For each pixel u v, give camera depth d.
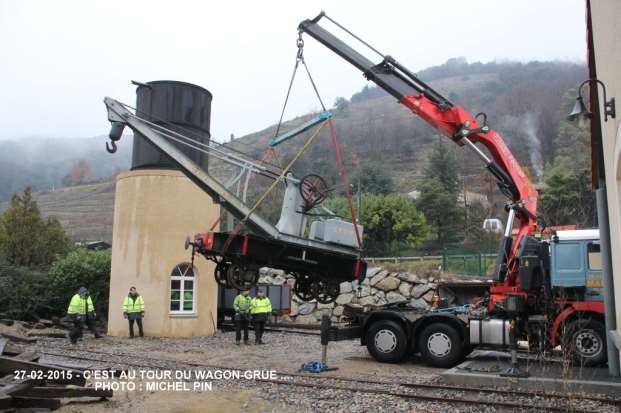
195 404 8.55
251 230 11.88
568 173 33.56
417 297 20.64
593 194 31.86
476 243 32.00
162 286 18.59
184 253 18.89
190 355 14.22
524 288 12.07
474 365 11.51
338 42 12.68
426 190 42.41
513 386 9.55
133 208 19.08
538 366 11.27
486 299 13.38
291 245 12.14
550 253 12.51
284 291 22.55
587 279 12.00
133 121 12.09
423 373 11.73
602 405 8.15
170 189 18.98
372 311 13.34
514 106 88.31
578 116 9.01
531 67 118.44
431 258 25.14
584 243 12.13
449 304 14.64
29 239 26.45
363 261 13.59
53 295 22.33
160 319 18.44
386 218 34.59
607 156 9.38
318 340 17.97
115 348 15.42
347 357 14.17
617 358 10.12
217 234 11.70
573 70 104.00
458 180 50.06
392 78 12.81
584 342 11.71
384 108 113.25
